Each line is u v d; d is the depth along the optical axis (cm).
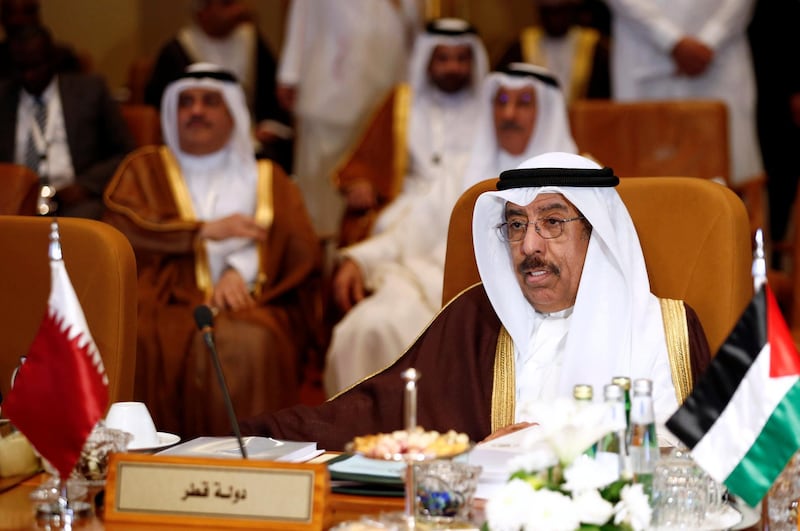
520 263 1061
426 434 724
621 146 2048
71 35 3606
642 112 2048
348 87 2808
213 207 1964
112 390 1075
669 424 709
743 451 698
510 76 1928
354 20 2798
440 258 2028
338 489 827
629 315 1030
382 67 2823
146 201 1927
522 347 1082
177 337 1797
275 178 2009
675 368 1030
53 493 808
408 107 2238
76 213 2119
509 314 1084
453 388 1085
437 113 2239
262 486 726
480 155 1955
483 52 2261
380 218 2131
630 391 740
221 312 1827
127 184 1941
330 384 1914
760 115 2869
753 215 2116
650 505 707
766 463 696
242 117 1981
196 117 1944
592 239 1045
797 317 1809
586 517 651
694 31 2409
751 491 696
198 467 736
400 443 707
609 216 1049
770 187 2869
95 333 1082
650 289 1094
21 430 768
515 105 1917
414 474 722
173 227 1873
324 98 2812
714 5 2406
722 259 1063
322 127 2827
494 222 1097
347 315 1933
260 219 1947
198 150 1964
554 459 674
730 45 2444
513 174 1054
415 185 2200
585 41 2744
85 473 812
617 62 2481
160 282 1869
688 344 1037
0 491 833
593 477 659
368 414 1055
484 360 1095
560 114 1950
